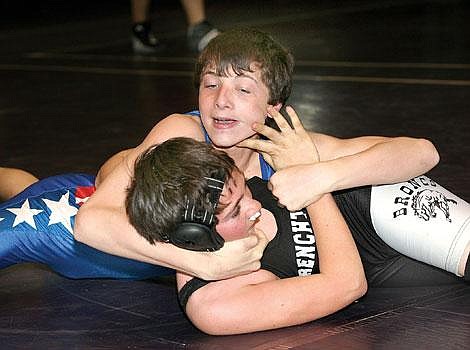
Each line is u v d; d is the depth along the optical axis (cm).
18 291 372
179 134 321
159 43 1172
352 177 315
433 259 329
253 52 309
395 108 711
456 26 1258
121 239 306
